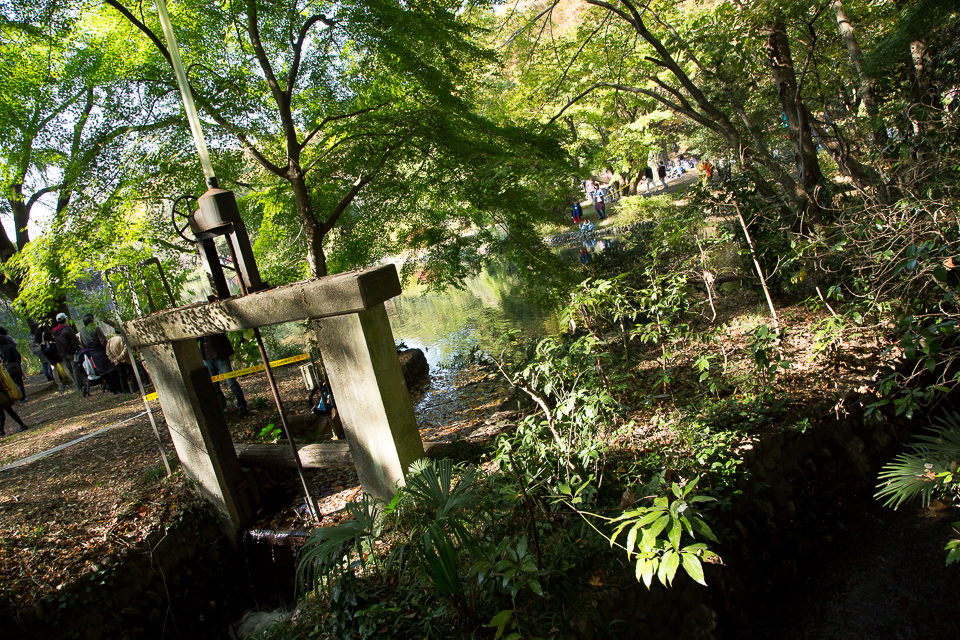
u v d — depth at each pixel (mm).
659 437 4492
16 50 7238
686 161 26578
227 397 8672
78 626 3793
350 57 8180
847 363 5344
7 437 8133
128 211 7457
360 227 9305
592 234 19594
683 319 7477
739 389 5168
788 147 10719
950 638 3338
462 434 6277
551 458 3998
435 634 2840
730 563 3807
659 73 14547
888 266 4641
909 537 4168
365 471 3984
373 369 3668
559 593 2965
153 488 5055
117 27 7719
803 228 7430
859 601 3773
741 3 8156
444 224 9914
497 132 8016
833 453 4766
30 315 9266
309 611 3477
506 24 11258
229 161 7809
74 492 5242
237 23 7562
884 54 7863
